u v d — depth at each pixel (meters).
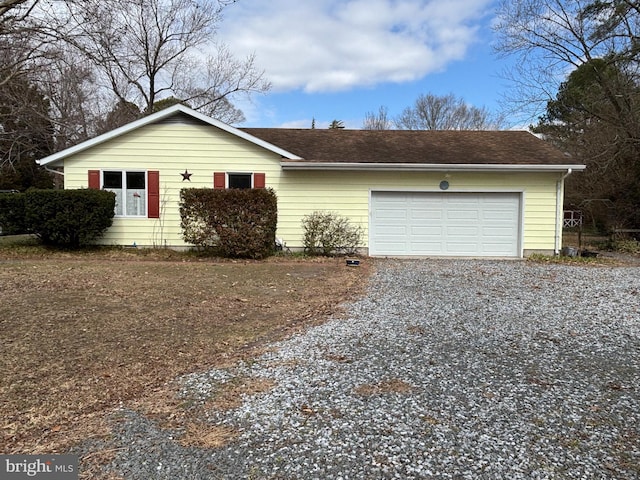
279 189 12.52
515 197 12.51
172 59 26.16
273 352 4.42
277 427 2.92
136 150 12.25
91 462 2.51
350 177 12.52
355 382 3.67
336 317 5.83
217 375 3.83
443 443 2.71
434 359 4.23
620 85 17.75
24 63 15.38
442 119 37.94
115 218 12.43
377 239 12.66
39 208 11.43
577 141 21.86
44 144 21.64
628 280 8.84
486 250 12.61
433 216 12.62
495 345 4.67
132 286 7.61
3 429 2.88
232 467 2.46
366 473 2.41
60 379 3.69
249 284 8.09
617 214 17.34
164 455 2.59
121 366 4.00
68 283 7.70
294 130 15.60
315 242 12.34
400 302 6.72
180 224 12.30
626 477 2.37
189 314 5.88
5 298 6.49
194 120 12.28
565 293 7.49
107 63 15.35
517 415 3.09
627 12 17.03
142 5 18.53
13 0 12.57
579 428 2.91
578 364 4.12
